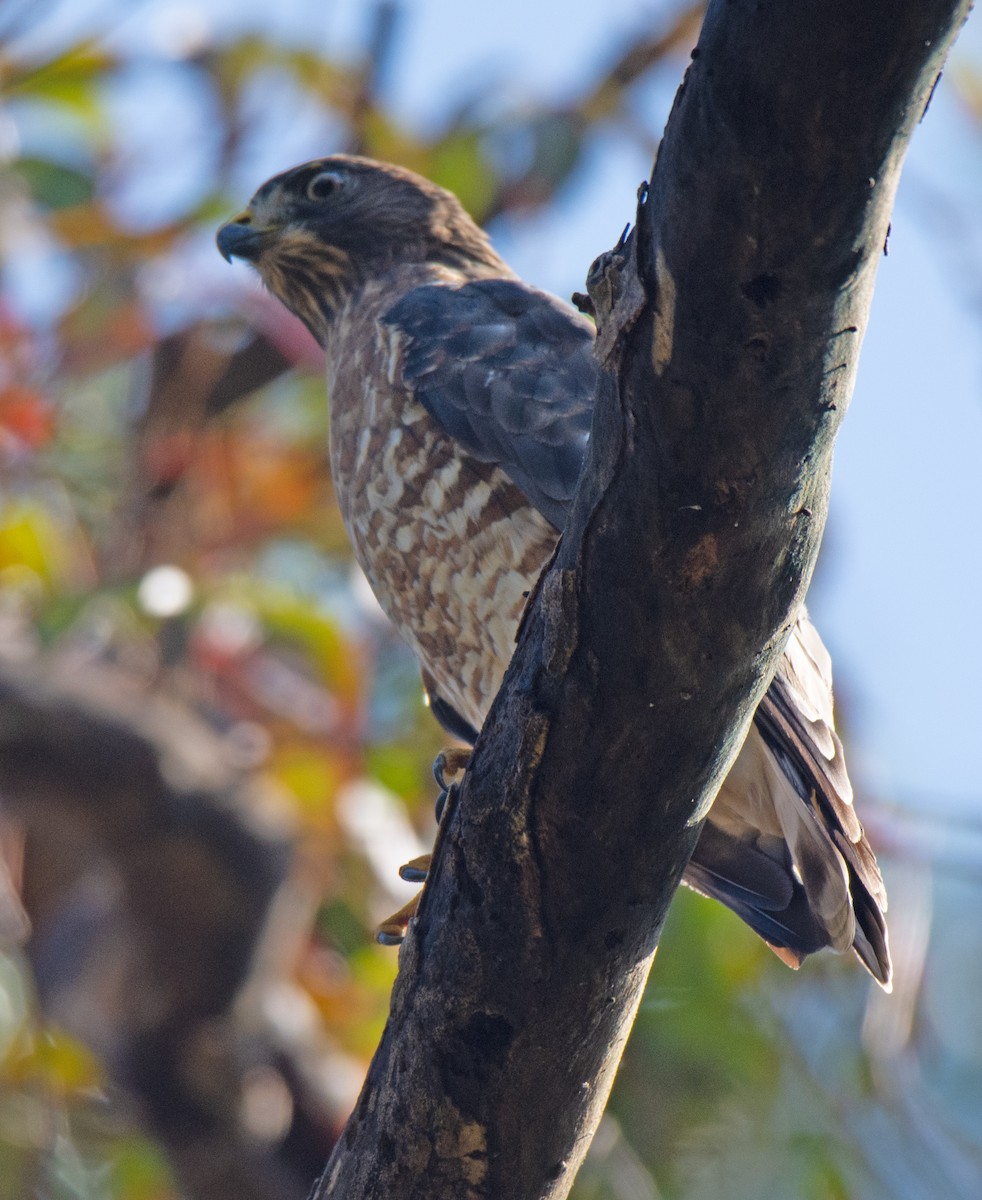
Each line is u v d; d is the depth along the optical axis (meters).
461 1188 5.88
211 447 11.66
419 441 8.45
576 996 5.61
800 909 7.84
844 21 4.23
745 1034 10.12
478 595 8.38
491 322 8.70
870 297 4.70
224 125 12.19
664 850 5.46
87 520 11.69
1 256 11.73
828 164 4.41
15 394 11.45
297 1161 10.45
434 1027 5.74
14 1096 10.80
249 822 10.30
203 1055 10.37
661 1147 10.06
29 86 12.05
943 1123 9.99
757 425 4.82
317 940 11.12
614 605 5.15
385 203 10.78
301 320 11.17
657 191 4.67
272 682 11.16
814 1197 9.84
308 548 11.77
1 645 10.66
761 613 5.14
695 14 12.09
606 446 5.02
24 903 10.88
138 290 11.77
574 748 5.34
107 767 10.11
